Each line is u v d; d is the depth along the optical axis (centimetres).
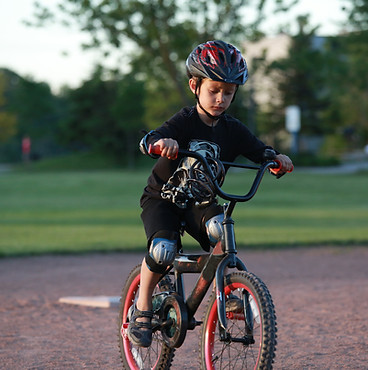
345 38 7775
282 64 8681
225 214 727
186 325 765
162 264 772
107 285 1753
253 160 802
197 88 751
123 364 906
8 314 1360
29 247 2539
